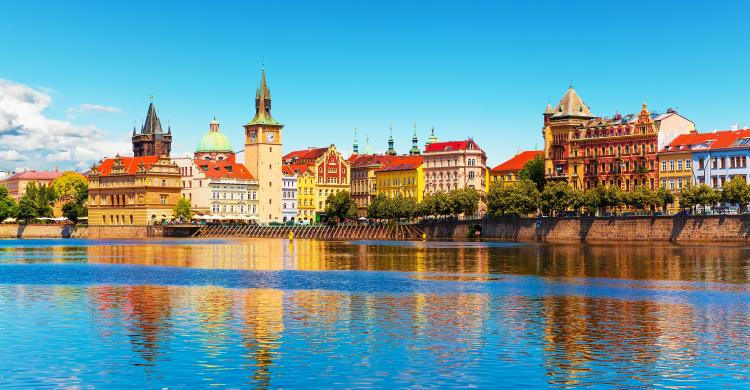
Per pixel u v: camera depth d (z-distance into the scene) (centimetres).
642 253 17112
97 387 5494
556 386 5500
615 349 6462
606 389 5447
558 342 6700
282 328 7275
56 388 5475
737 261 14575
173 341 6738
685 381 5612
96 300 9094
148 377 5694
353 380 5616
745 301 8988
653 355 6278
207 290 10106
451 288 10300
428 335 6969
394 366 5953
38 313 8125
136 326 7381
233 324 7475
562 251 18275
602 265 13850
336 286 10588
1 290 10112
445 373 5781
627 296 9431
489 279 11500
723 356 6253
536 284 10775
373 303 8831
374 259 16012
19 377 5712
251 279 11631
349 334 7006
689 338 6862
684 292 9806
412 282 11100
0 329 7250
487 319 7744
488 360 6122
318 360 6116
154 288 10350
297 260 15862
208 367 5934
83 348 6494
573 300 9069
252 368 5903
